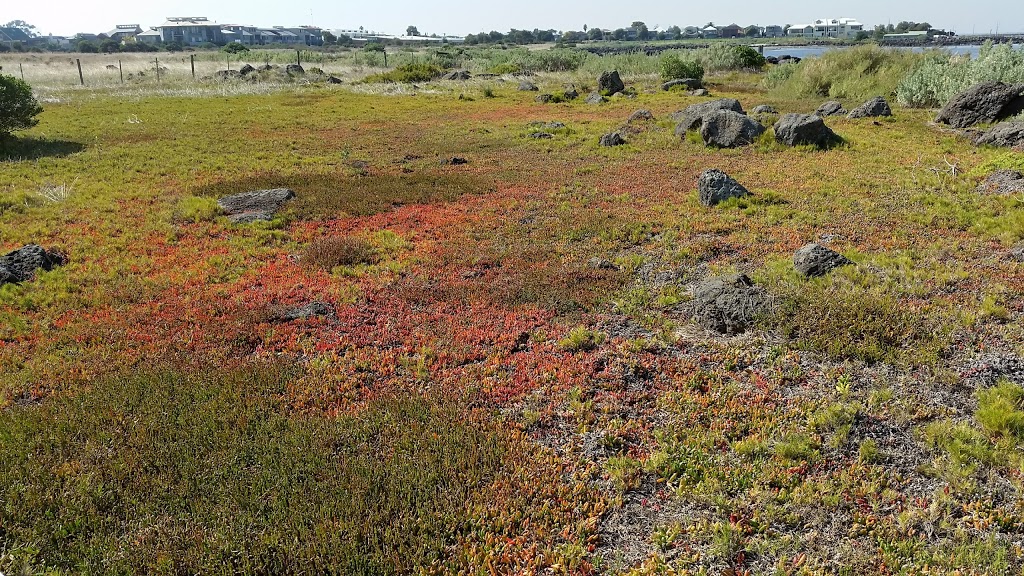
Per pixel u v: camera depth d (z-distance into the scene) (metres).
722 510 5.62
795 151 21.41
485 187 17.61
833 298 9.15
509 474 6.07
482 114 33.41
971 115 24.22
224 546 5.13
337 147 24.64
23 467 6.09
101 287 10.68
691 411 7.04
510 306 9.83
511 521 5.54
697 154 21.91
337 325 9.33
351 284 10.88
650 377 7.83
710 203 15.09
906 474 6.03
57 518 5.52
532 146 24.25
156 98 39.12
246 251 12.65
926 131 24.05
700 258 11.74
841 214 13.96
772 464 6.15
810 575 4.95
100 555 5.13
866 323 8.47
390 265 11.68
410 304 10.06
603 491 5.91
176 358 8.23
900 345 8.12
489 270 11.40
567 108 35.06
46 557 5.15
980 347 8.06
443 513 5.59
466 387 7.59
